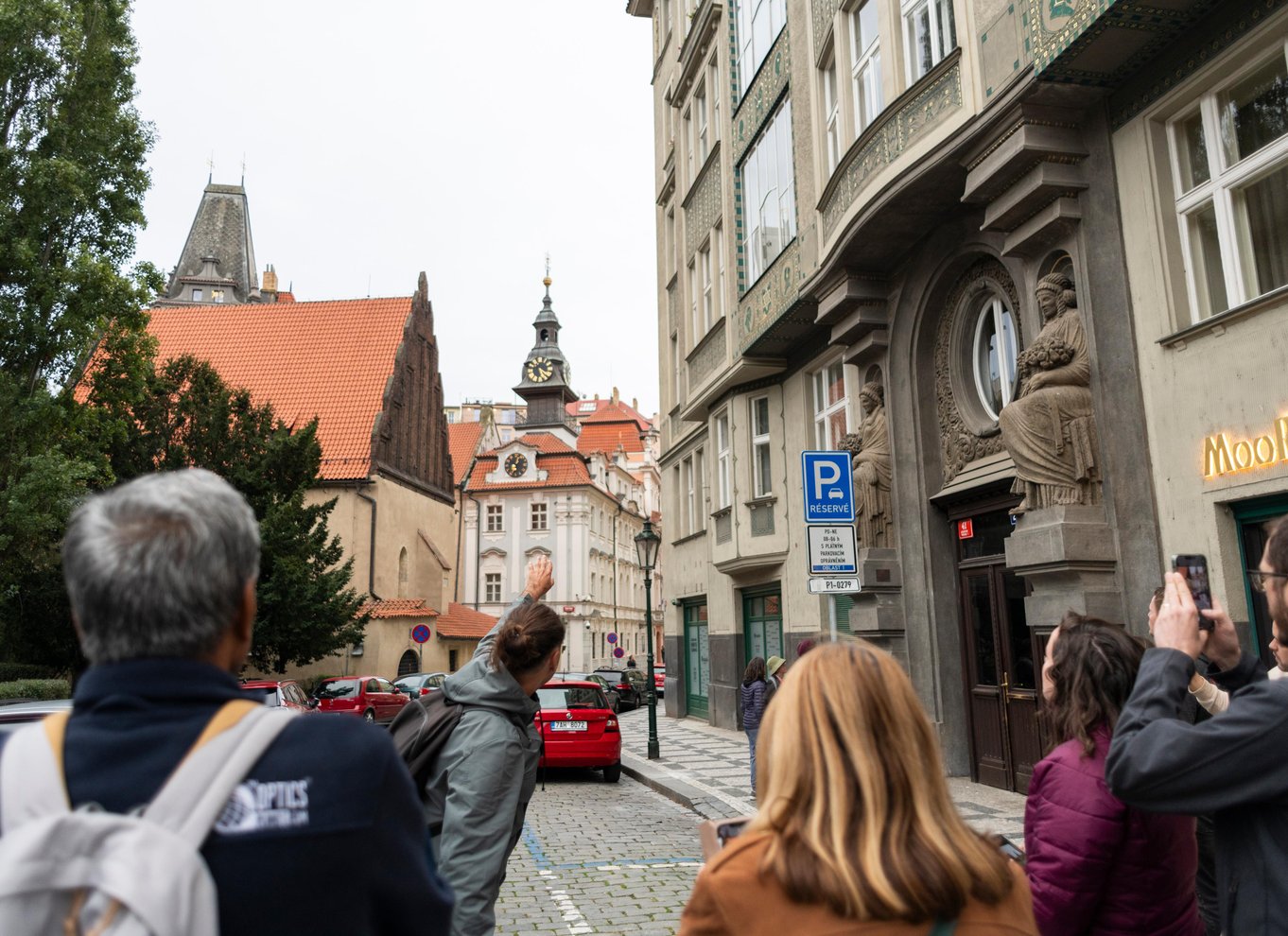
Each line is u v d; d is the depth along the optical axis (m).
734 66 18.19
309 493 36.34
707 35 19.95
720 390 18.95
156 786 1.30
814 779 1.55
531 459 67.50
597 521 69.62
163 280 18.72
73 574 1.47
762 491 18.33
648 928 6.17
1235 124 7.52
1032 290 9.48
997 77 8.88
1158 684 2.17
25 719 6.04
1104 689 2.42
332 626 26.23
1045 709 2.70
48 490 15.91
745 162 17.33
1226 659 2.48
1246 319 7.05
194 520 1.50
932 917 1.43
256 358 42.12
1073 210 8.74
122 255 18.47
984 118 8.93
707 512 22.47
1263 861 1.95
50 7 17.09
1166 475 7.78
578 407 116.19
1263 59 7.17
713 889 1.50
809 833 1.49
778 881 1.46
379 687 22.91
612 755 14.05
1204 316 7.80
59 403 17.66
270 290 90.75
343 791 1.40
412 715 3.36
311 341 42.59
